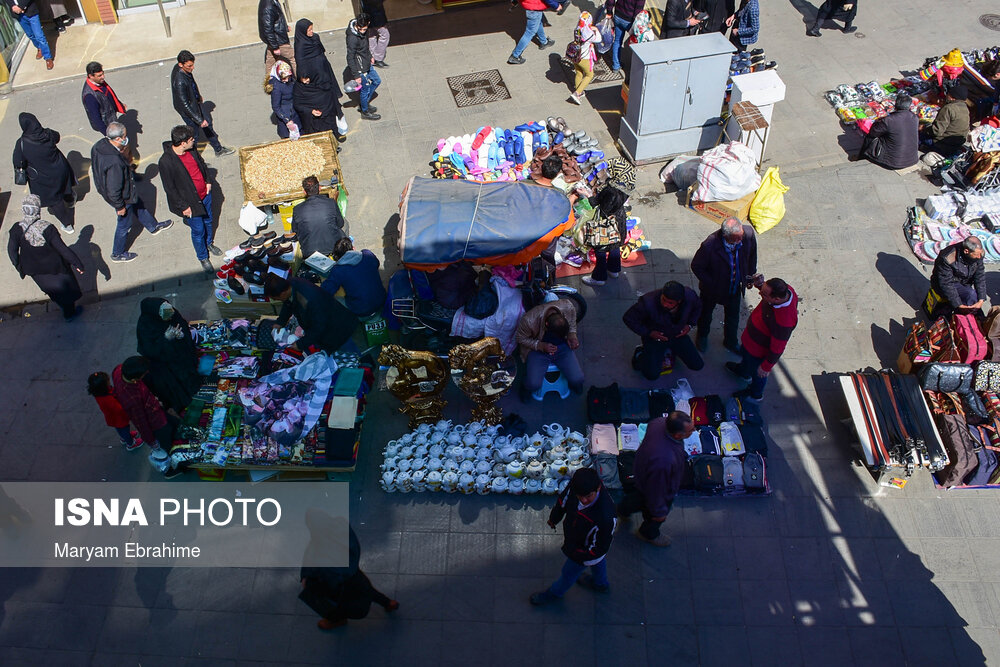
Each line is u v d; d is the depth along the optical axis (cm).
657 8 1331
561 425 772
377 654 633
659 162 1075
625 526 701
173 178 870
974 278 802
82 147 1159
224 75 1286
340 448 720
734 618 644
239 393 734
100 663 641
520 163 1041
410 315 793
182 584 681
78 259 871
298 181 967
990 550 680
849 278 912
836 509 710
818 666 617
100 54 1348
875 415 725
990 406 732
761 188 962
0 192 1091
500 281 780
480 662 626
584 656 626
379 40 1175
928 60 1187
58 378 851
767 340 733
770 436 765
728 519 705
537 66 1262
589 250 914
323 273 844
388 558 691
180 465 743
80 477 763
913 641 629
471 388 720
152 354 723
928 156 1048
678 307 735
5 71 1273
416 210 805
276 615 661
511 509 717
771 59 1251
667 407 759
